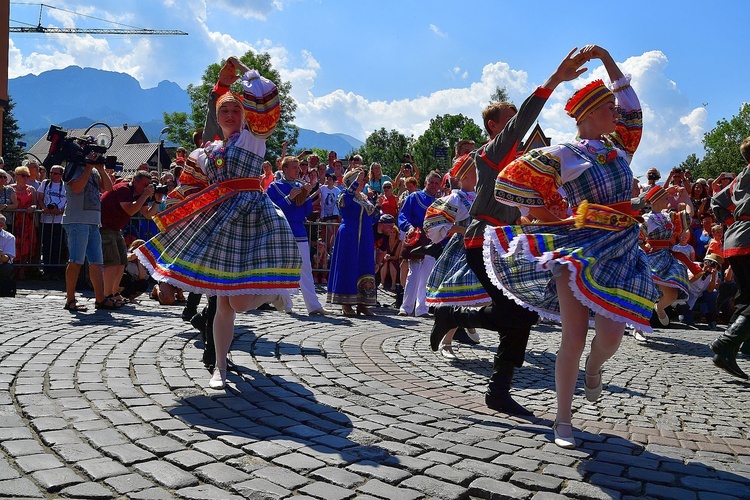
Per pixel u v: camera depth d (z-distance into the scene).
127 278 8.76
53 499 2.59
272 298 4.54
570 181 3.56
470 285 5.36
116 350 5.34
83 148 7.68
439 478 2.98
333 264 8.73
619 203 3.51
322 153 59.69
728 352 5.83
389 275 12.73
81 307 7.73
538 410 4.39
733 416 4.54
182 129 69.25
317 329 7.13
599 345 3.55
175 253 4.36
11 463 2.93
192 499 2.64
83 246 7.70
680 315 10.69
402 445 3.41
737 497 2.91
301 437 3.46
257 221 4.39
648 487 2.98
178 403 3.99
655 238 8.91
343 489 2.81
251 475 2.91
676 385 5.54
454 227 5.87
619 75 3.82
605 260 3.40
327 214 12.94
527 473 3.07
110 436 3.30
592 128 3.63
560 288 3.49
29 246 10.95
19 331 5.97
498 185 3.59
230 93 4.56
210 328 4.83
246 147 4.46
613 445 3.59
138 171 8.56
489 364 5.82
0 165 11.07
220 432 3.45
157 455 3.10
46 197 11.05
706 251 11.50
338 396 4.37
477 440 3.55
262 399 4.18
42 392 4.04
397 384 4.84
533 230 3.58
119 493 2.68
